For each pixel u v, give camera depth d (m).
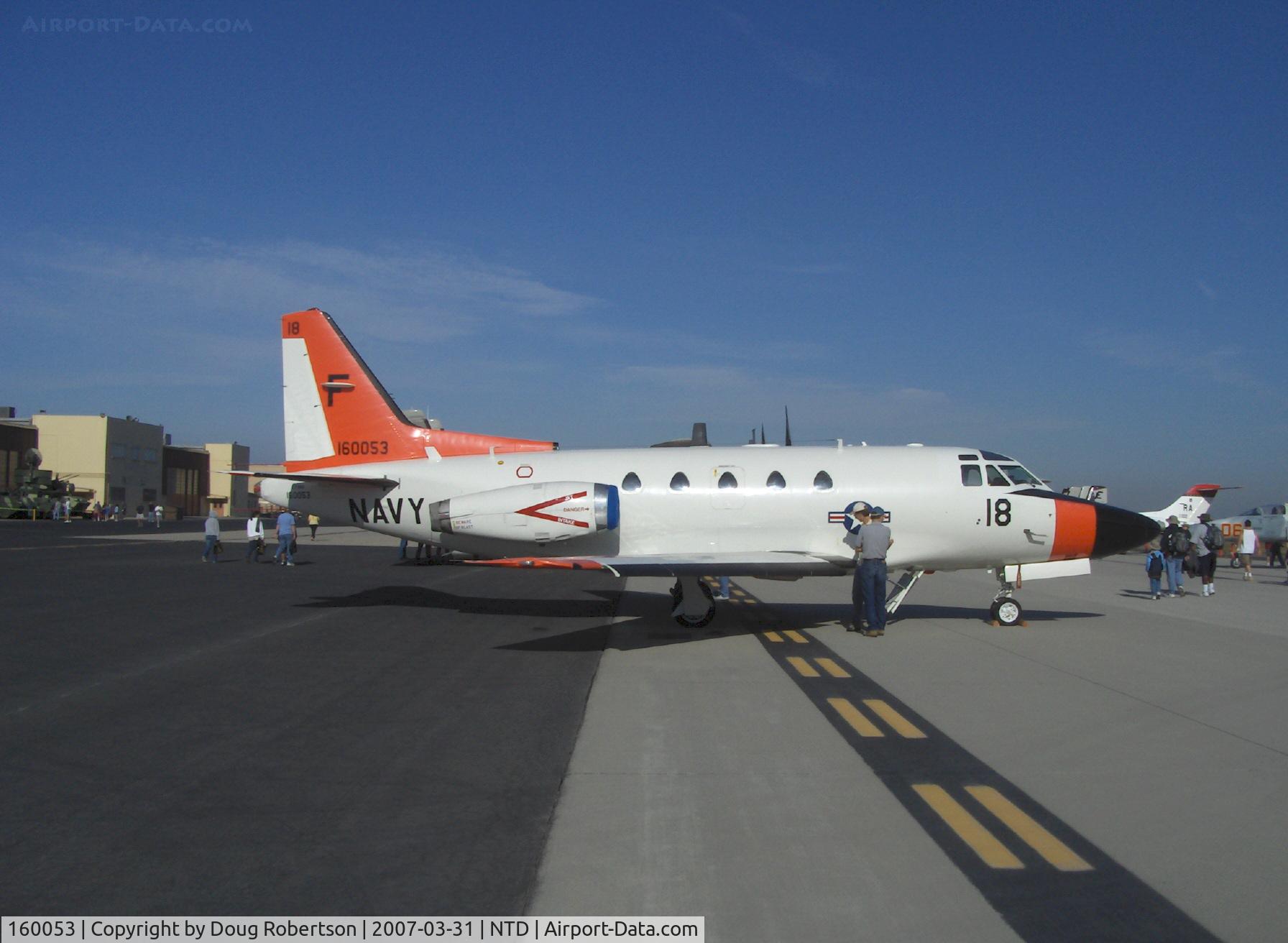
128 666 11.29
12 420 86.75
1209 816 5.95
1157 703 9.29
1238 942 4.26
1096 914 4.54
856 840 5.50
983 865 5.13
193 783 6.60
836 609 17.95
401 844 5.44
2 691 9.78
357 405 18.05
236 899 4.71
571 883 4.89
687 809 6.05
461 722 8.44
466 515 15.72
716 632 14.59
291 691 9.84
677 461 16.34
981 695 9.68
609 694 9.70
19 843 5.47
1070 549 15.70
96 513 84.25
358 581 24.02
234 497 114.56
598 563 13.23
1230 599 20.86
